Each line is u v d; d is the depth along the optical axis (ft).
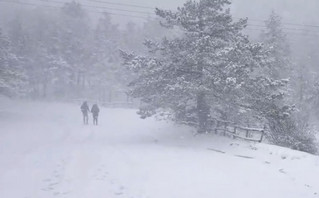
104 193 29.55
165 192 30.83
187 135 64.54
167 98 64.59
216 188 32.96
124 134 71.00
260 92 62.39
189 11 66.23
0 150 47.03
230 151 50.57
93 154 45.75
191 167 40.50
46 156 43.57
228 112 68.69
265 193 32.50
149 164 41.14
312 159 44.86
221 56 60.49
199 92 61.16
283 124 67.41
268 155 47.65
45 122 92.58
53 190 29.94
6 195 28.48
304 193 33.45
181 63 64.49
